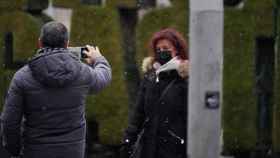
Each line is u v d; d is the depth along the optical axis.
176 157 15.38
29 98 13.67
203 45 12.41
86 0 36.62
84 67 14.09
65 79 13.61
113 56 35.59
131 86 36.25
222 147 34.41
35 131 13.84
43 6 37.12
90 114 36.00
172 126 15.37
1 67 36.97
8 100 13.68
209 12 12.33
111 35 35.53
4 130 13.78
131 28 36.75
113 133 35.69
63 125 13.86
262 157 34.81
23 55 36.53
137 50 35.25
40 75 13.52
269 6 34.03
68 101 13.83
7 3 36.81
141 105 15.95
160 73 15.48
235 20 34.41
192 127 12.63
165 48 15.74
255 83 34.69
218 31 12.41
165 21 34.84
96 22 35.75
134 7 35.59
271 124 34.91
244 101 34.34
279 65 33.34
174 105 15.31
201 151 12.62
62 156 13.84
